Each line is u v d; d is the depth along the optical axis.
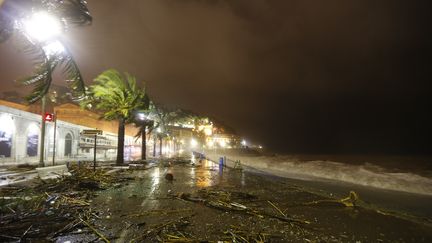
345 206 10.34
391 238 6.73
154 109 36.06
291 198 11.59
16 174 15.99
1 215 6.86
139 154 54.88
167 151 80.88
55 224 6.36
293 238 6.27
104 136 46.53
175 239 5.68
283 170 34.84
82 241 5.44
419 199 14.79
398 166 46.28
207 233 6.28
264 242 5.83
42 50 7.70
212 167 27.86
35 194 9.30
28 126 26.14
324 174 28.28
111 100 24.30
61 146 32.72
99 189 11.85
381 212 9.55
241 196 11.16
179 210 8.33
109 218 7.22
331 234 6.75
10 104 41.44
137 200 9.77
